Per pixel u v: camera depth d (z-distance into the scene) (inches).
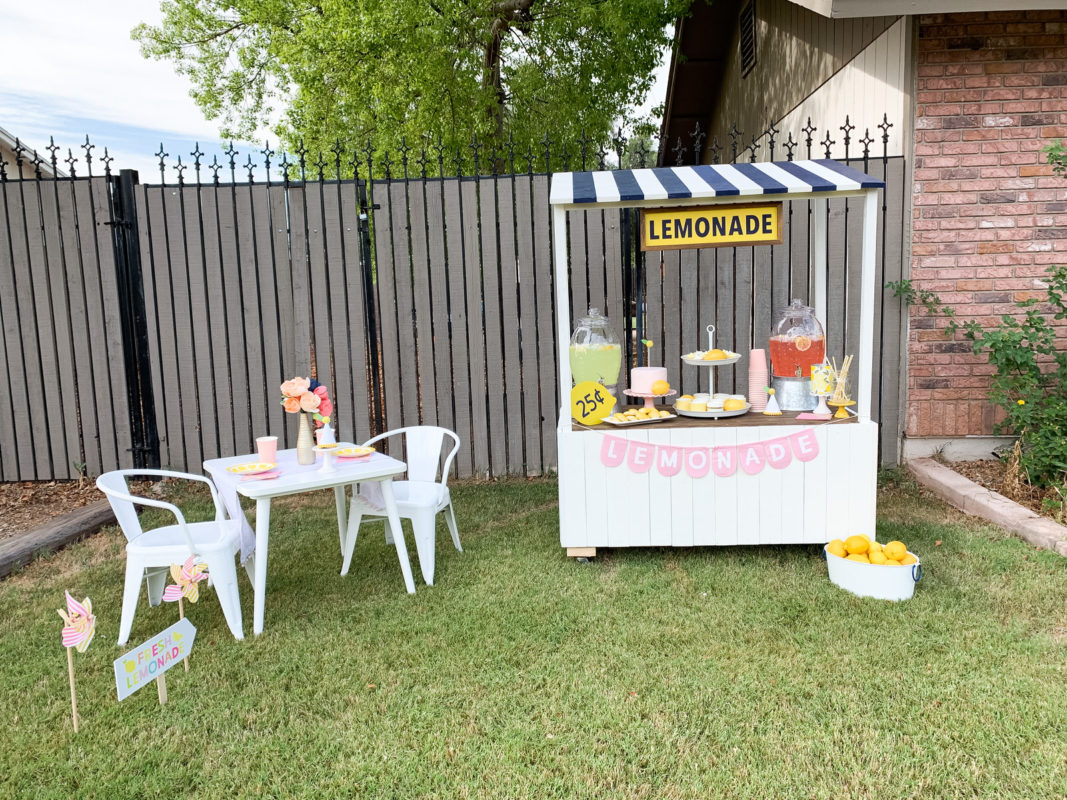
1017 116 209.0
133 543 136.1
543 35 423.5
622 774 91.7
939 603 136.2
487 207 230.7
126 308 236.5
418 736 101.0
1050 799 85.0
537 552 172.9
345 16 352.8
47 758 98.7
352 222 231.8
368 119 402.3
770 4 354.3
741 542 161.2
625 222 229.1
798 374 169.8
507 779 91.2
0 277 236.1
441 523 198.8
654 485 160.7
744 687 110.4
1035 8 187.3
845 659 117.1
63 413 241.6
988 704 103.8
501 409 240.8
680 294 232.8
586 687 111.3
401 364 237.9
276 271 233.9
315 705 109.6
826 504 159.0
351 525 161.0
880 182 149.3
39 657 127.7
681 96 503.8
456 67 401.4
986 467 215.8
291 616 142.2
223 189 230.8
